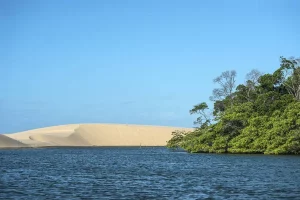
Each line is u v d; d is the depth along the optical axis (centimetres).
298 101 10094
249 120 9762
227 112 10444
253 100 11250
